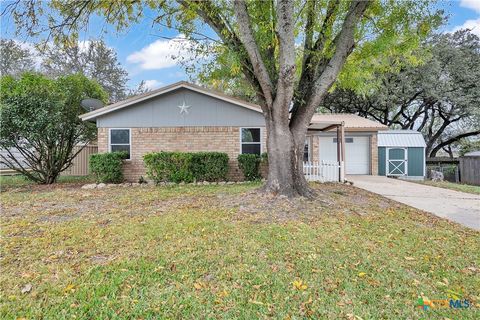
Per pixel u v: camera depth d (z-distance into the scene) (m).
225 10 6.66
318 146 15.91
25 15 6.98
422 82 19.39
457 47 19.62
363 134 15.88
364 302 2.74
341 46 6.72
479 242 4.45
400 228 5.05
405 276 3.26
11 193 8.45
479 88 19.08
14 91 9.38
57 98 10.21
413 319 2.51
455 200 8.29
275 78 6.90
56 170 11.21
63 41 7.58
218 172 10.51
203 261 3.49
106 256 3.63
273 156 6.91
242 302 2.70
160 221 5.13
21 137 9.87
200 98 11.23
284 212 5.70
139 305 2.62
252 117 11.23
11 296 2.73
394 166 16.88
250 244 4.03
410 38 7.20
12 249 3.83
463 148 24.27
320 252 3.83
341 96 21.05
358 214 5.88
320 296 2.82
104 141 11.18
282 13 5.85
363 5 6.36
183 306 2.62
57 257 3.60
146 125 11.24
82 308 2.58
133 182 10.94
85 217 5.50
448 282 3.15
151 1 6.68
